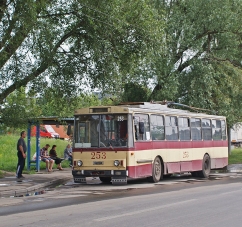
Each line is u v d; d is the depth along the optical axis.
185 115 22.33
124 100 30.78
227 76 31.52
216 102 31.86
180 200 13.62
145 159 18.61
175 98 30.16
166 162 20.33
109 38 20.64
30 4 17.44
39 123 23.31
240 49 32.69
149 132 19.08
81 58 21.84
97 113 18.11
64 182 20.22
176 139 21.30
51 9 20.53
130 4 21.16
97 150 17.83
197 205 12.62
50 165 24.62
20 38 18.23
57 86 21.80
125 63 21.78
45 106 23.86
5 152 33.66
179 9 30.78
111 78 21.53
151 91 30.89
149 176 19.03
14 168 25.08
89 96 23.78
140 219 10.30
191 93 30.09
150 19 21.66
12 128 21.94
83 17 20.36
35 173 23.44
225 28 30.00
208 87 30.03
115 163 17.52
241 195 15.01
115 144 17.69
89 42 21.05
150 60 24.03
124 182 17.52
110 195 14.91
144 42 21.31
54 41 20.95
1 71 19.78
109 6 20.05
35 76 20.61
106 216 10.64
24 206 12.43
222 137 26.08
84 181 18.12
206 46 31.41
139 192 15.85
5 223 9.70
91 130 18.08
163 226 9.52
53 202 13.17
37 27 18.47
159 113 20.03
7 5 17.89
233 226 9.67
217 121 25.67
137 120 18.27
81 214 10.91
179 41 29.83
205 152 23.86
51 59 19.80
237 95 33.03
